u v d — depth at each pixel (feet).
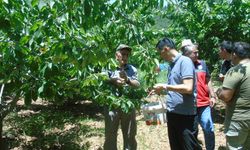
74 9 7.88
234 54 14.17
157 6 10.12
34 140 24.45
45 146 23.41
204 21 23.71
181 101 13.98
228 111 14.37
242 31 25.04
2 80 9.89
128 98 14.71
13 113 31.04
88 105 36.09
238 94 13.83
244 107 13.80
